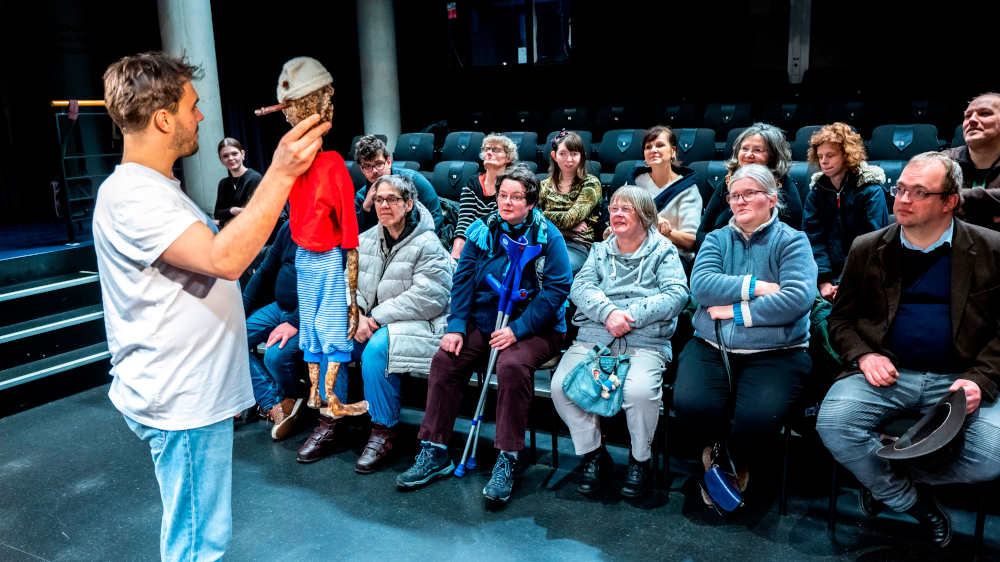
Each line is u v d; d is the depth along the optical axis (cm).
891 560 217
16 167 630
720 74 860
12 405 365
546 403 327
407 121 967
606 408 249
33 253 434
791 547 225
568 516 249
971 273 210
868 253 225
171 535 155
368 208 355
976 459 201
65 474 297
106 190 140
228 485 158
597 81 898
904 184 208
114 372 152
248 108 835
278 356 311
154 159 141
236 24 810
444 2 926
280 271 334
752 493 257
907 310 220
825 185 303
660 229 305
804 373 238
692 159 549
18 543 247
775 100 826
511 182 267
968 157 266
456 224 397
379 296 303
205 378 148
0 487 287
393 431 296
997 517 237
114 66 136
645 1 864
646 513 248
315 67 139
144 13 706
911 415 221
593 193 334
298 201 175
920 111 694
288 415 326
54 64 632
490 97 937
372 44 820
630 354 262
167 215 134
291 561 229
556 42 909
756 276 246
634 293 267
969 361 212
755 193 242
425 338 287
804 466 273
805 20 830
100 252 144
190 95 144
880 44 809
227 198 469
